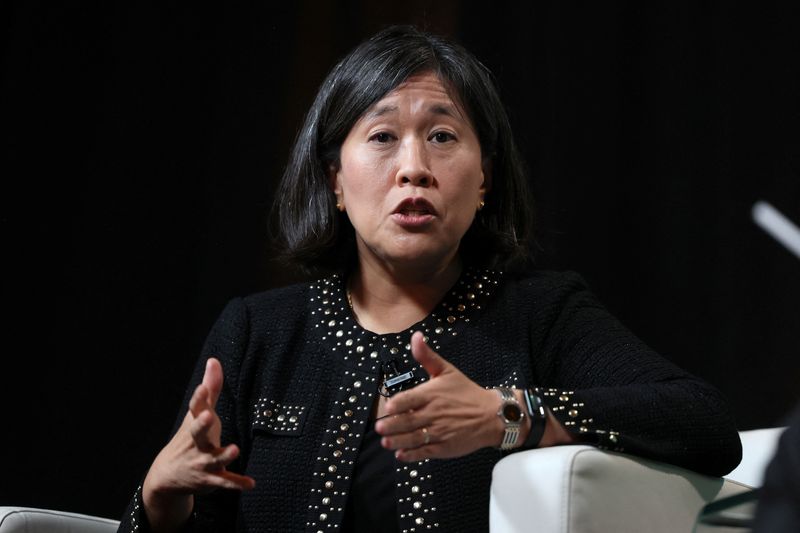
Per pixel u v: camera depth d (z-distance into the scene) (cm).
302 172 648
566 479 455
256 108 1420
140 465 1302
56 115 1370
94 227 1355
